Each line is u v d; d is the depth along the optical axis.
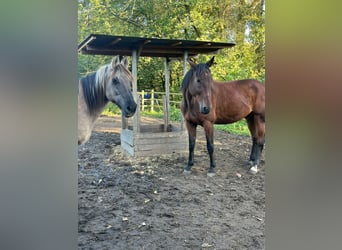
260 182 2.41
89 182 2.22
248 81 2.80
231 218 1.88
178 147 3.04
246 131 3.57
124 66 2.23
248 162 2.74
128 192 2.12
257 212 1.98
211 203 2.06
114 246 1.58
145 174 2.45
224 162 2.78
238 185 2.35
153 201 2.03
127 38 2.61
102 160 2.59
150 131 3.50
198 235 1.74
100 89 2.17
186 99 2.58
